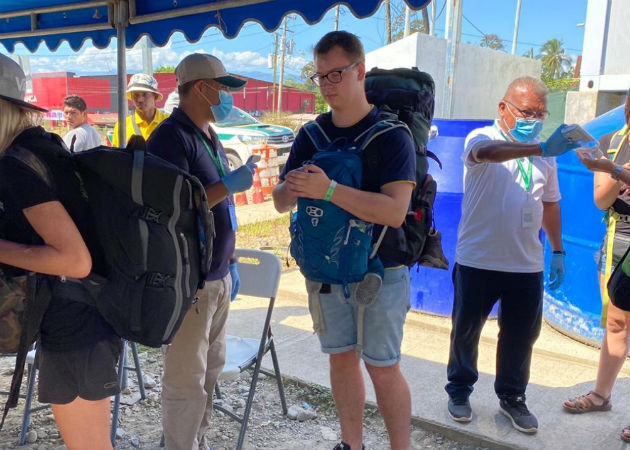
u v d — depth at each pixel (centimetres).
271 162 1272
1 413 341
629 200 301
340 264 231
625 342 325
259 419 340
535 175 304
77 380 191
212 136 275
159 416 344
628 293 296
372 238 236
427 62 697
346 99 235
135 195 187
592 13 694
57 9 468
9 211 179
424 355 423
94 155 187
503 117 304
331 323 256
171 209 191
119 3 421
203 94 257
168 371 260
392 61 712
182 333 257
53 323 189
